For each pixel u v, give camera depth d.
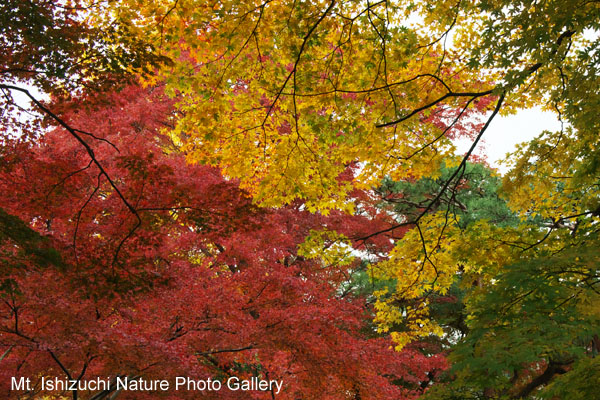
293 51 5.81
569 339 4.83
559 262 5.50
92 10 5.84
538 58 5.16
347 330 13.59
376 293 9.11
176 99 12.53
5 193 5.99
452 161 7.05
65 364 6.63
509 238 7.14
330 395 9.11
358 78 6.25
